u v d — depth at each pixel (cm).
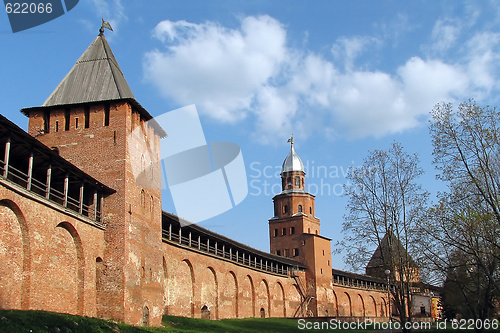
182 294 4541
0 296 2444
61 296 2898
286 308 7219
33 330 2252
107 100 3534
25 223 2602
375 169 4197
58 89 3691
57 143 3566
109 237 3334
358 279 9262
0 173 2914
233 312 5641
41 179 3244
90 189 3375
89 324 2650
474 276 3844
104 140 3503
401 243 4094
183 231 4872
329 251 8431
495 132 3067
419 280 4047
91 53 3856
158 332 3173
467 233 3253
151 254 3703
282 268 7350
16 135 2567
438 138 3181
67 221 2961
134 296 3356
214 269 5194
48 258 2791
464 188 3130
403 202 4109
